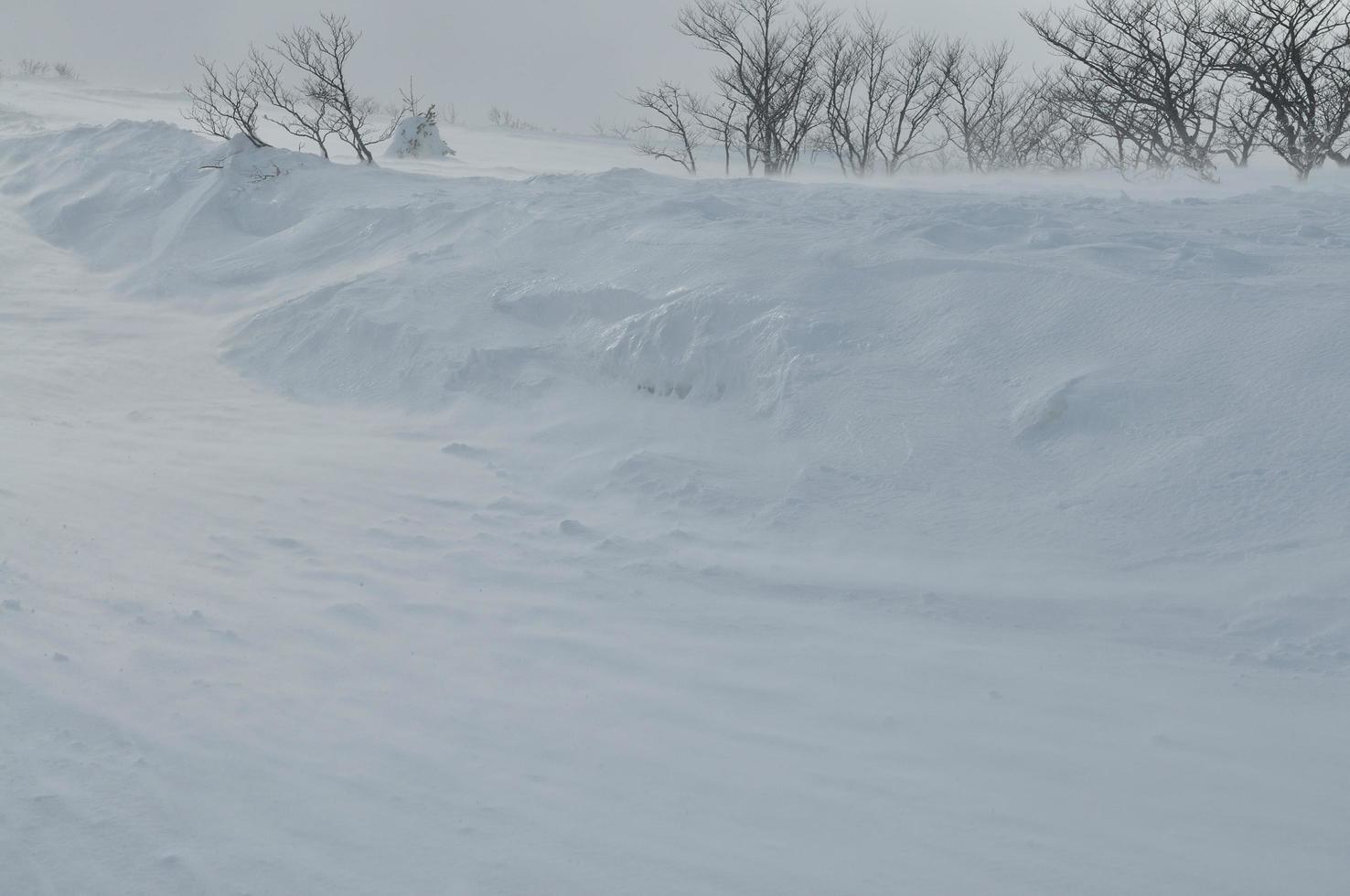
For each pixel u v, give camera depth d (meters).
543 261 11.77
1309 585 5.25
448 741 4.18
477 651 5.10
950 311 8.65
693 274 10.07
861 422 7.71
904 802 3.68
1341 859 3.26
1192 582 5.52
